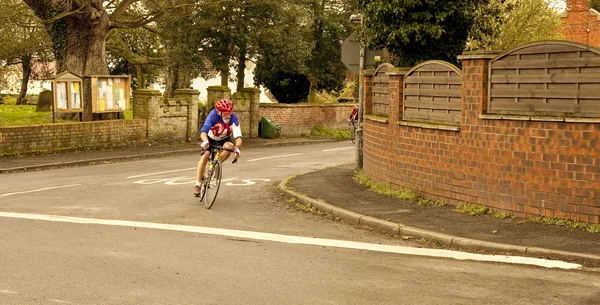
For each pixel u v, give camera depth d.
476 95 10.72
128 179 17.14
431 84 11.98
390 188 13.32
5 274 7.19
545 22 23.72
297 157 24.81
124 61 47.59
